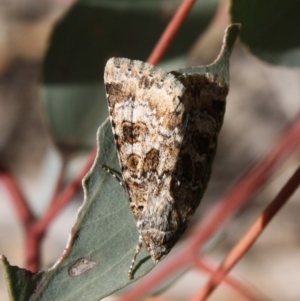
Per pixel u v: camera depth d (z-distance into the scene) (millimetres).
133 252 146
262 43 150
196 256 169
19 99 338
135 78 146
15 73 341
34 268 173
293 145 168
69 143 181
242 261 312
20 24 339
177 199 148
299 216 320
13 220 308
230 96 328
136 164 147
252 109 324
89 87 178
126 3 174
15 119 335
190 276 291
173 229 147
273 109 321
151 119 146
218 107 147
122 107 147
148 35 175
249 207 308
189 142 147
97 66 176
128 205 147
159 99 146
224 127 327
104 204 146
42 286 142
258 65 319
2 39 338
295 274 309
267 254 314
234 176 316
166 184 147
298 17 149
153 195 147
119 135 146
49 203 183
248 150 322
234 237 306
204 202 309
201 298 151
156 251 147
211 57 295
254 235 146
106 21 174
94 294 144
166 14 175
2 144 330
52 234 289
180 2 175
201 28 174
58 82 177
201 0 174
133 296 169
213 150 149
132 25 175
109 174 146
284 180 306
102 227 146
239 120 326
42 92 178
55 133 180
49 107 179
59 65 176
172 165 147
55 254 282
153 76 146
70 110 179
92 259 145
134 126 147
